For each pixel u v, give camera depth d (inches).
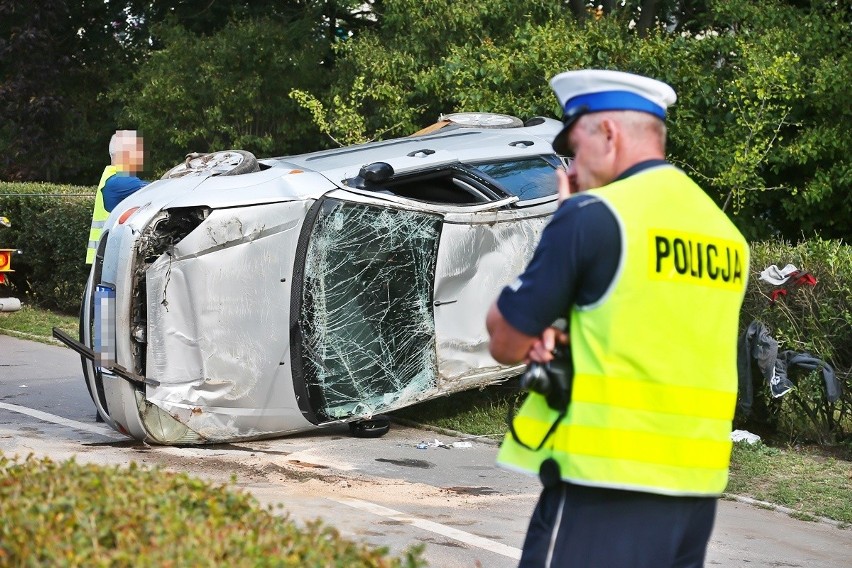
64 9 881.5
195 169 308.3
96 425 321.7
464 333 309.0
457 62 512.1
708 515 122.3
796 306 318.7
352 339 294.5
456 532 221.3
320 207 287.7
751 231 524.7
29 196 550.9
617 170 121.3
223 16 852.0
